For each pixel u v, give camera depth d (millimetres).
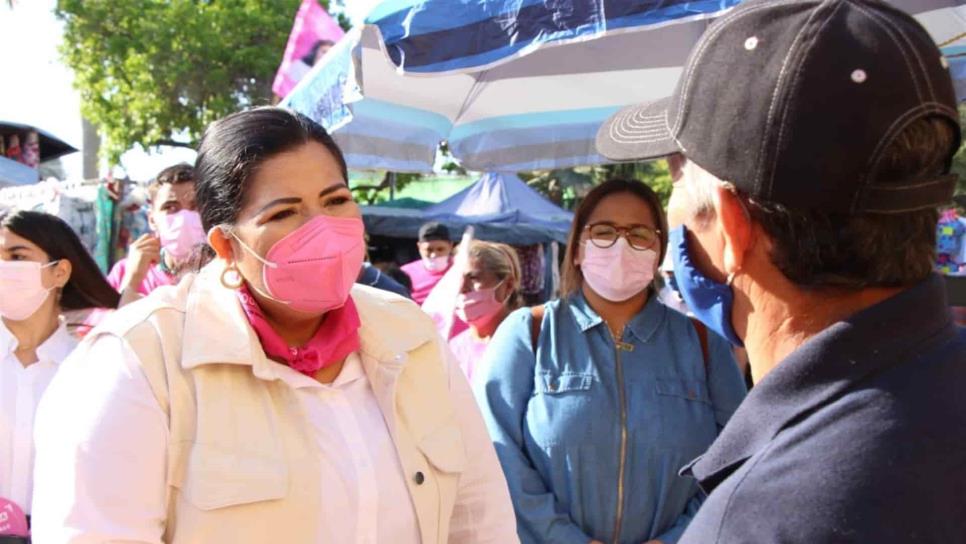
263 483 1428
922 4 2740
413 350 1723
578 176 19469
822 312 1091
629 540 2465
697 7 2018
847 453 958
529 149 4504
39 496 1438
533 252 12812
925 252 1049
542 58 3736
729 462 1075
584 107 4285
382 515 1539
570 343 2648
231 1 16641
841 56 989
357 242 1581
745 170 1043
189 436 1446
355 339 1641
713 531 1006
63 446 1409
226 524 1402
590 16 2096
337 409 1586
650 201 2672
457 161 4430
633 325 2654
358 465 1539
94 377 1450
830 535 925
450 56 2240
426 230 6516
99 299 3303
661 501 2465
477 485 1785
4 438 2873
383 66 3551
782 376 1046
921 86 990
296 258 1513
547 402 2553
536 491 2502
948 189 1038
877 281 1040
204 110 16188
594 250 2631
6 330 3014
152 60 15773
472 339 3717
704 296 1260
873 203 994
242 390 1506
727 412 2576
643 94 4094
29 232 3072
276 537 1437
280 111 1616
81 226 7324
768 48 1037
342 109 2596
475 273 3637
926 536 921
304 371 1565
